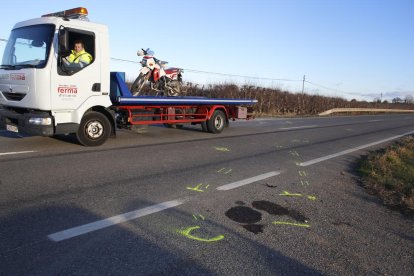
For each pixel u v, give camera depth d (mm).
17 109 7453
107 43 7797
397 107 68000
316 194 5453
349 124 21578
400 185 6156
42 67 6848
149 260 3109
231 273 2992
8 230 3518
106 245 3332
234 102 12352
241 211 4473
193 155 7820
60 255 3096
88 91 7562
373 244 3773
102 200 4527
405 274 3193
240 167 6934
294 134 13523
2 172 5480
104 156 7055
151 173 6008
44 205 4227
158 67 11070
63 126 7270
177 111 10664
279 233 3879
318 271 3133
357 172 7281
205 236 3668
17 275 2752
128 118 9086
